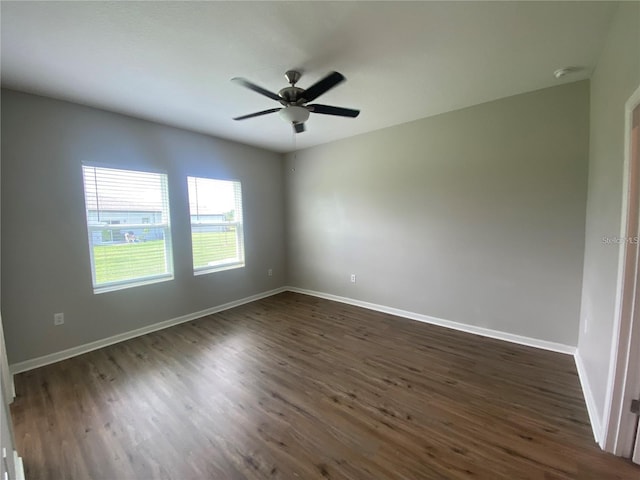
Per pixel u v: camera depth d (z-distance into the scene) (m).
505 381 2.29
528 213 2.81
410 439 1.71
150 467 1.54
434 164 3.35
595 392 1.88
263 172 4.73
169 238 3.56
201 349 2.91
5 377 2.01
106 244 3.06
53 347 2.70
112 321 3.08
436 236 3.41
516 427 1.79
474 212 3.12
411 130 3.50
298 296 4.84
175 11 1.58
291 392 2.18
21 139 2.49
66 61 2.04
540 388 2.19
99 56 1.99
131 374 2.45
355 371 2.46
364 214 4.06
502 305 3.02
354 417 1.90
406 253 3.68
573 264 2.62
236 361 2.66
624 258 1.47
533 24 1.74
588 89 2.46
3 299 2.44
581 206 2.56
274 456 1.60
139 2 1.50
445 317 3.42
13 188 2.46
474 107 3.03
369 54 2.04
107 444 1.70
